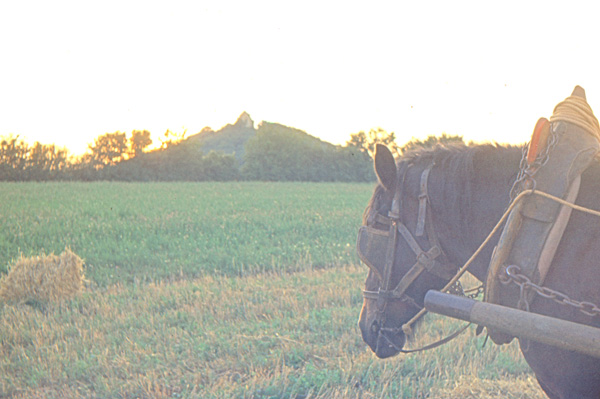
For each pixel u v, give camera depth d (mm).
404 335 2820
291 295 8172
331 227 17750
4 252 13641
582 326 1921
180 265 11828
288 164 76688
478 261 2572
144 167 69062
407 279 2676
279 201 30953
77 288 8742
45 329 6672
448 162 2688
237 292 8312
